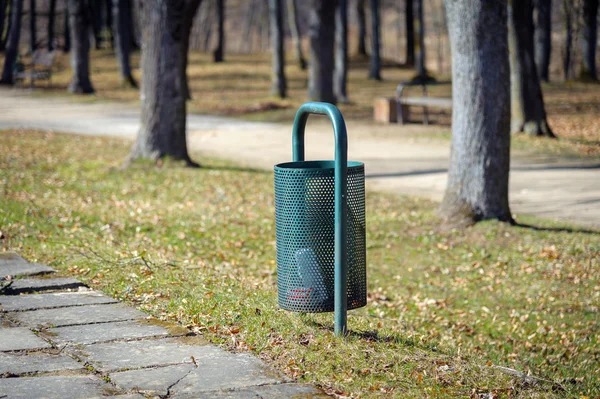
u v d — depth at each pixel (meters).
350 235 5.11
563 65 47.62
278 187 5.11
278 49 31.66
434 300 8.38
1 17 37.25
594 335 7.53
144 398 3.79
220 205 12.05
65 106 29.09
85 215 10.34
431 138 20.36
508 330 7.70
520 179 14.53
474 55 10.50
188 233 10.06
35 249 7.52
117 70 44.19
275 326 5.09
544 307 8.25
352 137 20.67
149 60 14.69
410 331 6.33
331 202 5.04
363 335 5.21
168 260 7.44
